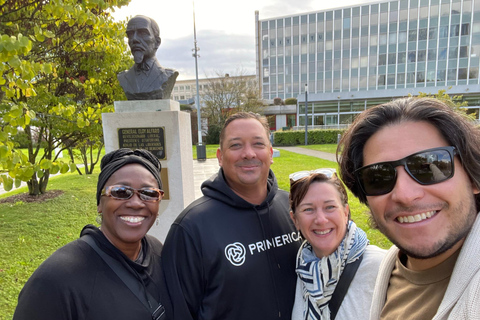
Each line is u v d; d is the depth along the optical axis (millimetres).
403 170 1020
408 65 38719
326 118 38781
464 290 902
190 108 37188
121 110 4137
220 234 1668
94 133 6664
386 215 1081
